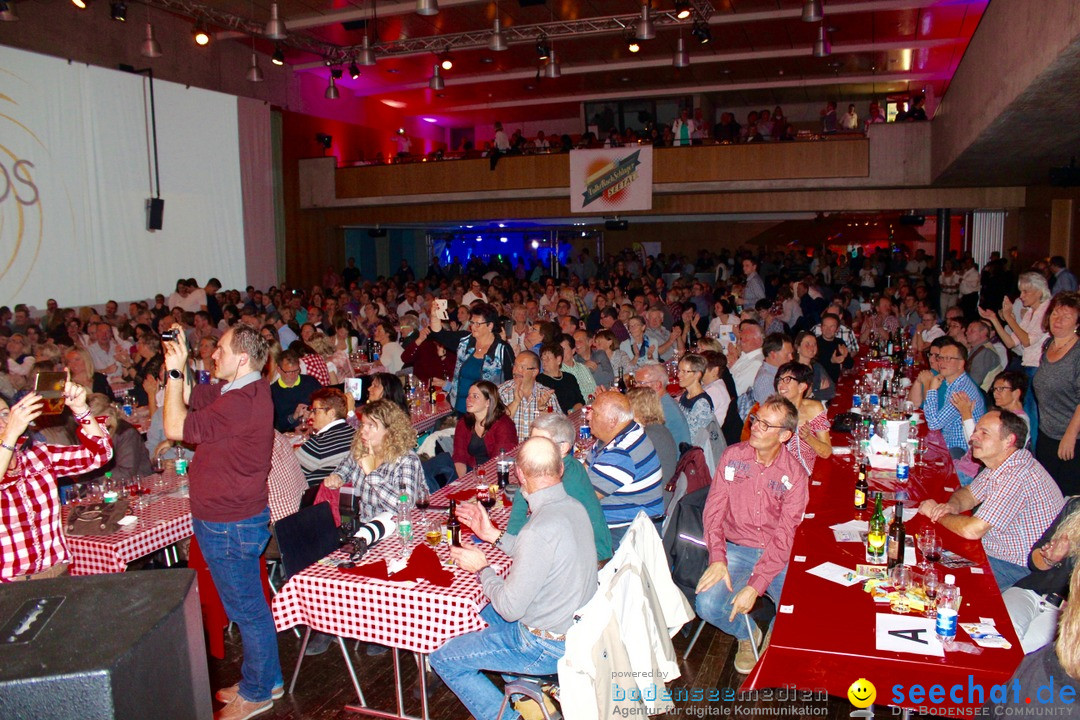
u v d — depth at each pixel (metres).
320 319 11.98
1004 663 2.46
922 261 17.75
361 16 14.60
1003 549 3.69
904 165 15.48
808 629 2.71
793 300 11.62
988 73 7.44
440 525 3.98
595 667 2.68
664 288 15.80
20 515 3.22
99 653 0.92
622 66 18.77
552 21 15.16
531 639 3.12
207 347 7.11
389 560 3.53
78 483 4.62
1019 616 3.29
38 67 11.11
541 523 3.02
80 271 11.79
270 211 16.89
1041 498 3.61
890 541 3.31
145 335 7.94
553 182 17.47
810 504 4.11
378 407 4.10
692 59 18.23
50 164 11.29
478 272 21.42
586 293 14.91
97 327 9.81
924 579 3.07
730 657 4.19
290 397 6.38
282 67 18.88
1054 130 7.69
